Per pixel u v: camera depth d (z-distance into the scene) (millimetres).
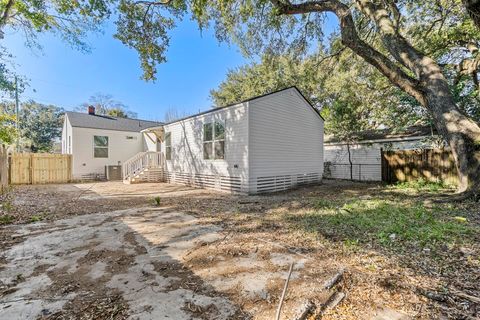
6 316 1953
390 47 7539
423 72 6871
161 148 14758
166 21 9617
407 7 9672
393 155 10820
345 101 13680
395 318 1844
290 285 2352
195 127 11258
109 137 16219
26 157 12578
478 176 5840
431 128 10312
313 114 12008
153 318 1906
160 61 10078
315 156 12156
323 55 12320
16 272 2742
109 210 6035
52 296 2248
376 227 4098
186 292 2283
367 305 2020
